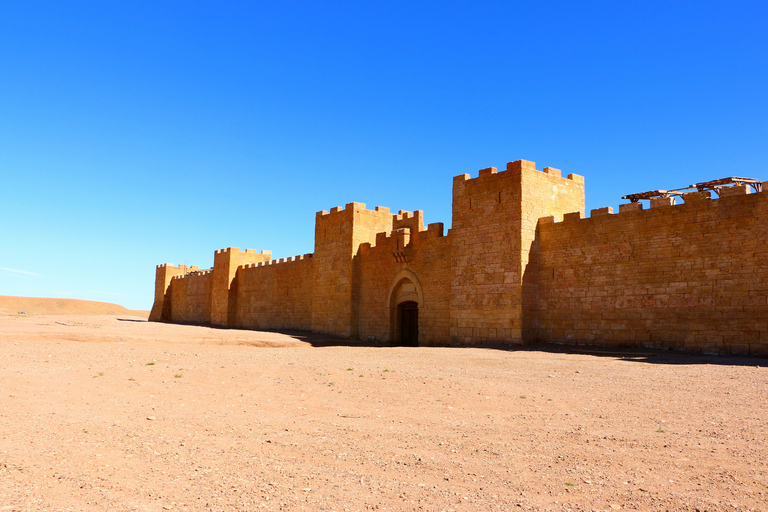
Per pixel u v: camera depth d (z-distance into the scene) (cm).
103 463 861
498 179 3206
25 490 733
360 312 4212
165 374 1892
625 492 717
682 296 2545
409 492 734
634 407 1250
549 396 1412
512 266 3077
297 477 798
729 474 777
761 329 2300
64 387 1603
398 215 4556
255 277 5719
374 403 1368
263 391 1564
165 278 7875
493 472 812
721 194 2458
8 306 11712
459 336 3316
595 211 2906
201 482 774
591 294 2884
